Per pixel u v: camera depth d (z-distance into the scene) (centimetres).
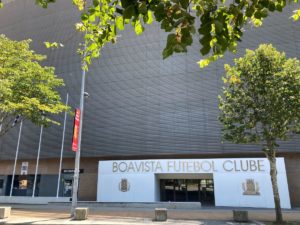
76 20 3841
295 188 2602
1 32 4334
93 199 3134
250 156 2744
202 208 2375
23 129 3628
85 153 3228
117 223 1481
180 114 2998
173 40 287
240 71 1574
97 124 3278
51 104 1792
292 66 1482
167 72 3173
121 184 2788
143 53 3338
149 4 305
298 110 1388
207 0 304
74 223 1483
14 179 3628
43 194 3384
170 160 2716
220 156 2816
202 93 2983
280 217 1446
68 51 3738
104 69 3447
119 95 3288
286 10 2956
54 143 3409
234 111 1582
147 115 3109
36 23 4116
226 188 2523
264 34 2955
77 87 3528
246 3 326
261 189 2438
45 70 1883
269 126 1508
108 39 472
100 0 425
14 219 1650
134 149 3055
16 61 1695
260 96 1515
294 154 2678
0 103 1555
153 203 2470
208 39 291
